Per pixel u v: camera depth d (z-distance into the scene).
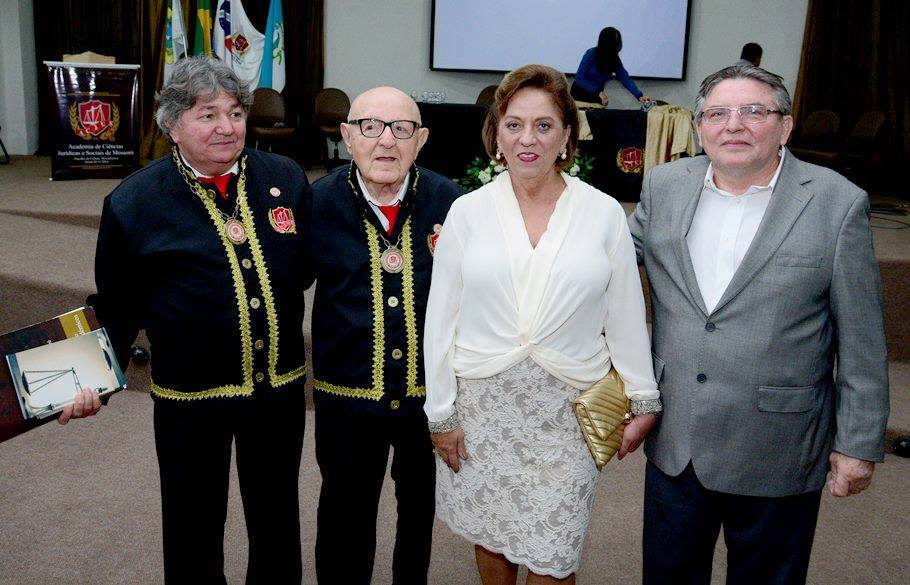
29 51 8.69
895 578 2.44
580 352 1.72
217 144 1.72
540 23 8.44
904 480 3.06
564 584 1.85
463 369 1.77
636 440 1.73
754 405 1.61
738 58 8.34
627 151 6.23
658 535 1.75
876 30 7.77
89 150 6.73
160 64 8.32
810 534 1.70
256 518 1.95
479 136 6.46
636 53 8.41
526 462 1.78
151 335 1.80
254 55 8.16
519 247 1.70
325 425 1.91
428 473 1.99
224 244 1.77
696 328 1.65
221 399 1.80
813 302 1.58
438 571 2.44
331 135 7.91
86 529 2.59
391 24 8.53
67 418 1.71
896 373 3.85
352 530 1.95
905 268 4.04
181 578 1.87
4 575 2.32
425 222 1.90
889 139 7.84
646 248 1.76
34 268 4.03
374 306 1.85
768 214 1.59
